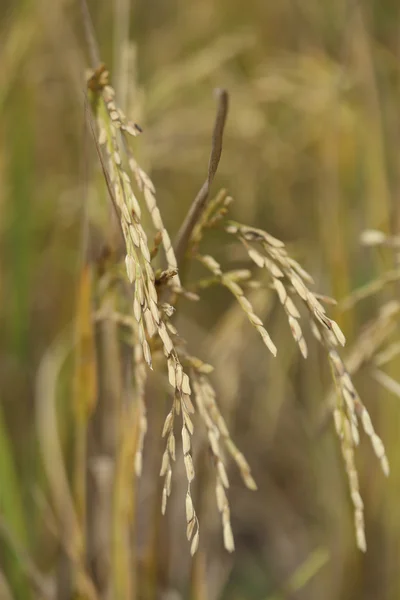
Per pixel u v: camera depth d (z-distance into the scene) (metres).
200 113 0.65
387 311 0.46
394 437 0.52
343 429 0.39
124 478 0.43
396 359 0.52
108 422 0.46
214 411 0.39
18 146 0.56
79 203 0.60
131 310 0.42
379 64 0.60
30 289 0.58
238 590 0.67
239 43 0.68
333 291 0.51
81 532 0.45
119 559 0.43
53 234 0.62
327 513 0.56
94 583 0.47
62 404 0.52
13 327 0.55
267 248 0.38
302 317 0.59
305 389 0.64
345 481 0.52
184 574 0.53
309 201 0.66
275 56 0.73
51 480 0.48
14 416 0.55
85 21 0.41
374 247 0.53
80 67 0.57
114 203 0.38
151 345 0.40
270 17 0.76
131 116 0.45
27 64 0.60
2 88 0.55
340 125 0.54
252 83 0.65
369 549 0.53
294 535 0.70
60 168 0.67
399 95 0.61
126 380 0.43
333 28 0.64
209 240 0.67
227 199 0.39
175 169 0.69
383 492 0.52
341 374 0.38
